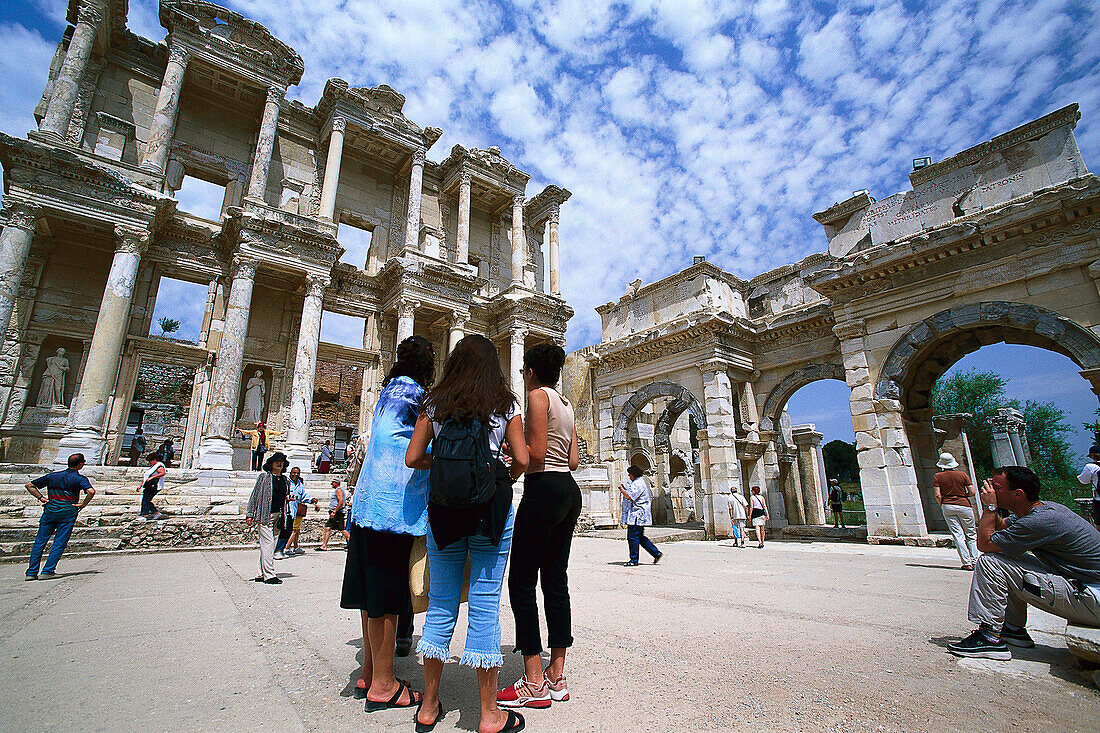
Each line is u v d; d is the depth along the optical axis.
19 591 7.17
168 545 13.02
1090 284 14.05
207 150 23.17
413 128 26.88
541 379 4.03
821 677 3.75
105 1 19.78
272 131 22.38
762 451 24.41
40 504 12.85
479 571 3.07
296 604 6.41
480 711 3.13
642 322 28.36
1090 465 12.04
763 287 27.19
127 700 3.17
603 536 21.86
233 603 6.43
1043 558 4.46
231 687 3.44
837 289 19.19
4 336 15.52
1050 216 14.56
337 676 3.71
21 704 3.06
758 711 3.10
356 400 30.34
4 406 17.84
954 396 47.41
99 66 21.00
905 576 9.55
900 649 4.54
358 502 3.51
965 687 3.60
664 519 32.25
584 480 25.27
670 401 31.23
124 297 17.20
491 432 3.28
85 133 20.16
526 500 3.53
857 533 19.94
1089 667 3.89
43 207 16.53
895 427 17.31
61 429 18.27
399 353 4.19
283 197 24.38
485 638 2.92
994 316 15.52
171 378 26.98
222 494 16.03
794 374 24.06
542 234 35.78
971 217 16.41
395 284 24.78
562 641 3.38
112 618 5.54
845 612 6.16
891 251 17.55
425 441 3.30
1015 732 2.85
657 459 33.50
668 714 3.05
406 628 4.49
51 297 19.27
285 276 22.58
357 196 27.39
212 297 21.67
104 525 12.76
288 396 23.03
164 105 19.94
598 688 3.51
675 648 4.53
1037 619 5.26
